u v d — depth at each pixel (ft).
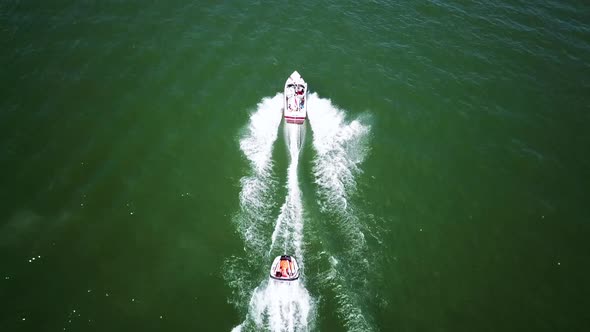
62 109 112.98
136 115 114.73
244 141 112.27
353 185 103.76
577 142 117.50
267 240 92.17
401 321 82.28
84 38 132.87
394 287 86.99
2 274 83.10
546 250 94.73
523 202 103.45
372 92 128.36
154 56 131.03
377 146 113.50
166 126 113.60
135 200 97.50
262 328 79.30
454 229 97.60
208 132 113.60
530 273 90.79
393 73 134.51
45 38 131.03
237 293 84.28
